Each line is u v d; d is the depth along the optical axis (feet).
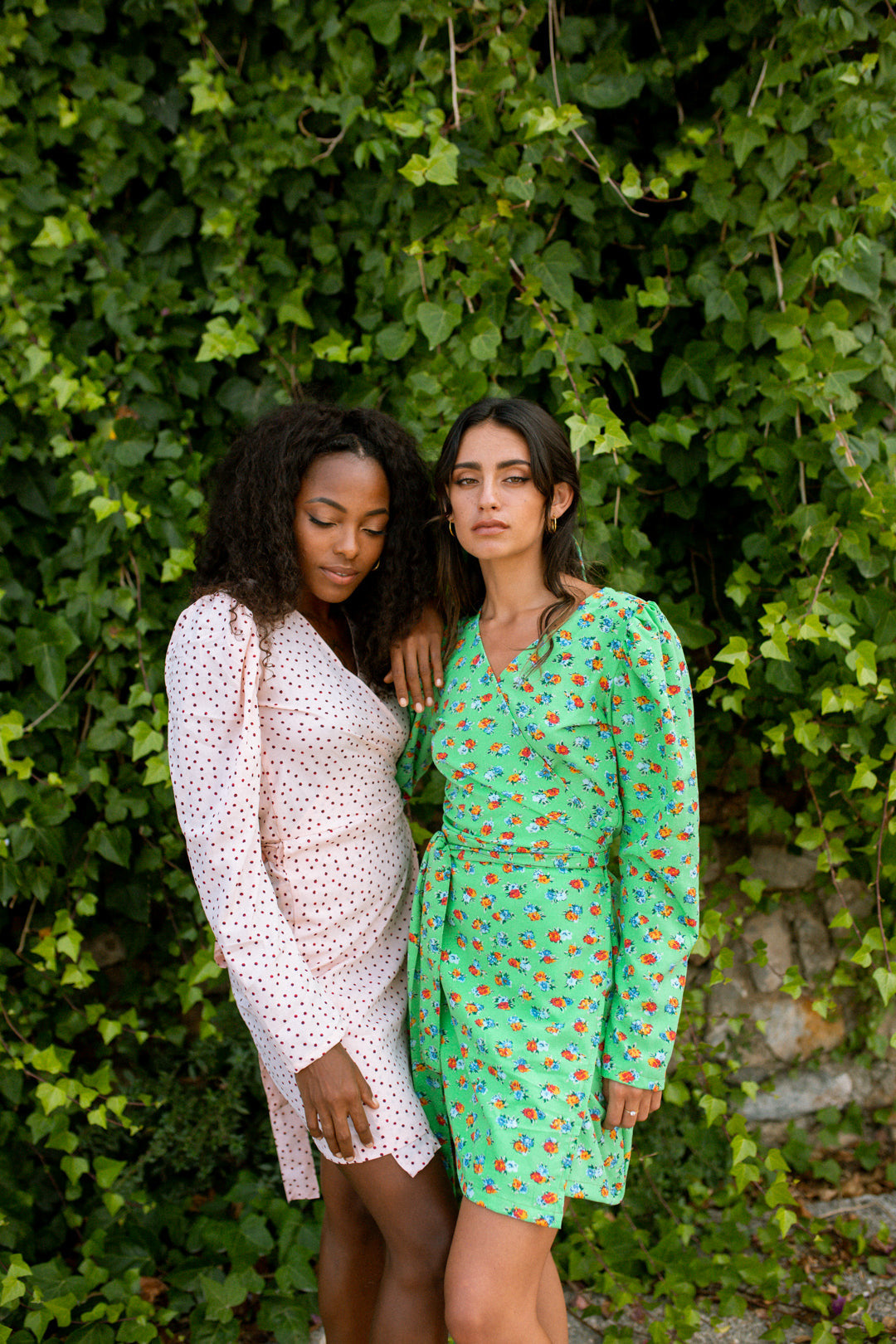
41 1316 6.55
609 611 4.94
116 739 7.74
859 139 6.72
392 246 7.54
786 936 8.57
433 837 5.48
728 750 8.18
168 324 8.01
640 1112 5.03
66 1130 7.43
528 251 7.23
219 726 4.83
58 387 7.55
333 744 5.06
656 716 4.81
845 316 6.93
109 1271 7.08
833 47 6.83
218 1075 8.24
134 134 7.87
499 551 5.02
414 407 7.22
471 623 5.47
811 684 7.18
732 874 8.54
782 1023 8.54
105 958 8.41
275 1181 7.85
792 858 8.52
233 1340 6.70
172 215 7.98
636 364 7.76
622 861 5.10
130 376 7.82
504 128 7.13
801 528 7.08
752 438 7.37
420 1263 5.00
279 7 7.51
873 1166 8.30
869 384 7.30
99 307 7.86
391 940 5.57
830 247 6.99
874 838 7.60
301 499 5.11
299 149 7.61
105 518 7.54
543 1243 4.80
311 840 5.12
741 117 7.03
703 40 7.34
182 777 4.87
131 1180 7.70
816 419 7.08
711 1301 7.15
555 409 7.57
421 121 6.93
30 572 8.18
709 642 7.69
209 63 7.66
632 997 4.98
